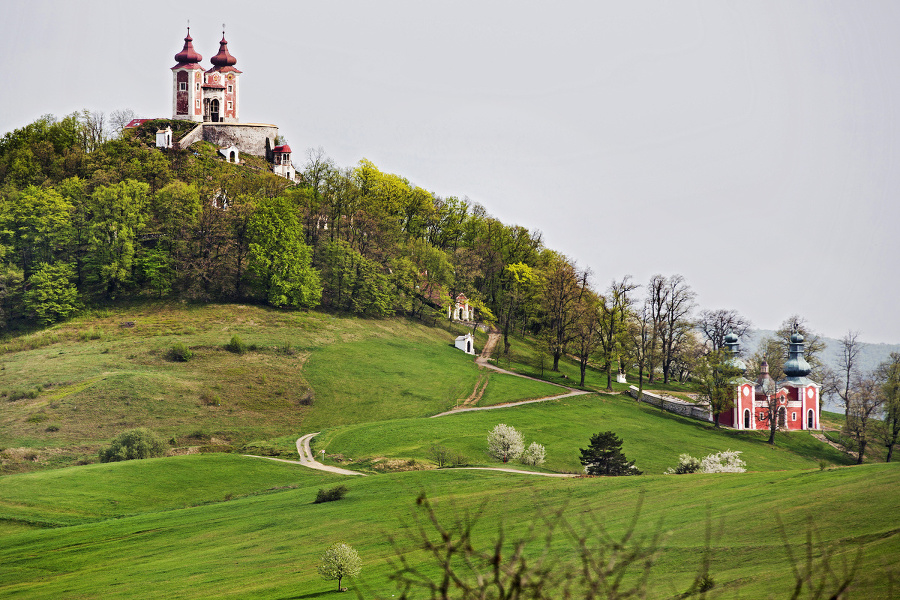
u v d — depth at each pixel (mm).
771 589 33125
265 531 66875
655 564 42469
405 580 11008
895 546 36094
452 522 61812
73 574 58625
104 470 91562
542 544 49531
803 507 48656
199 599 48531
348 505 72688
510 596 10539
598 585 10844
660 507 56969
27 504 80875
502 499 67125
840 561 35625
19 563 62812
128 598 50469
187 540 66438
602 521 55000
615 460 89062
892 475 53969
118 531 71250
